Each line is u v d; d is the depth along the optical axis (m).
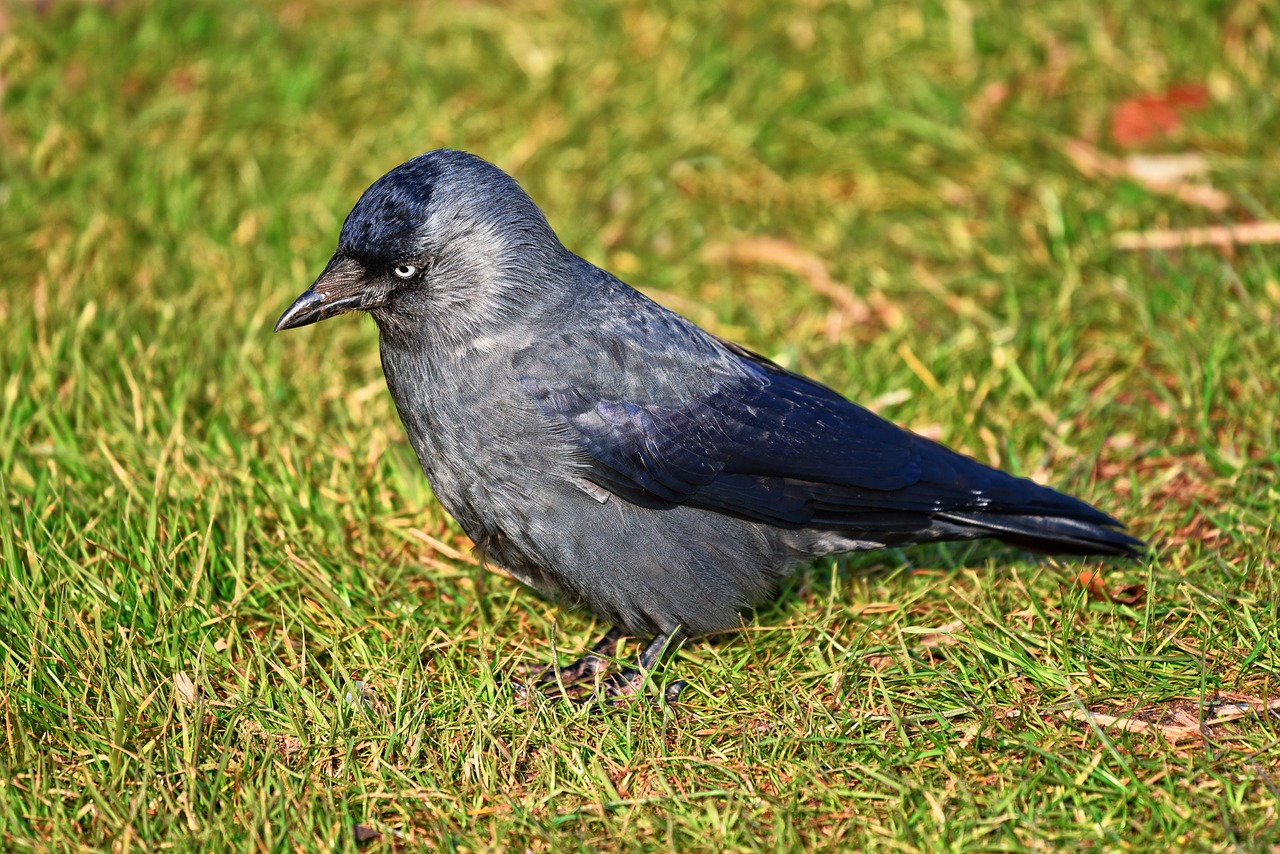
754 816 7.24
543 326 8.70
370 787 7.52
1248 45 14.30
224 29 15.49
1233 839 6.72
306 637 8.85
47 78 14.51
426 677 8.52
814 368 11.53
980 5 14.99
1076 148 13.65
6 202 13.03
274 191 13.51
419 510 10.09
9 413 10.27
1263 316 11.19
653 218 13.54
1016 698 8.01
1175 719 7.79
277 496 9.80
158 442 10.16
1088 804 7.16
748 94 14.59
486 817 7.38
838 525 9.02
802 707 8.12
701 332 9.18
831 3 15.45
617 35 15.40
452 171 8.62
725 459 8.79
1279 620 8.33
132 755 7.57
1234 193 12.77
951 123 14.02
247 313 11.78
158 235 12.80
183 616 8.63
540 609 9.46
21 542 8.97
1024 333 11.55
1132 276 11.98
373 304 8.66
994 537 9.27
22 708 7.93
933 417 10.87
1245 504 9.54
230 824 7.14
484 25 15.72
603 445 8.56
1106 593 9.07
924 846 6.94
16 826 7.09
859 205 13.66
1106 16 14.84
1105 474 10.37
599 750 7.80
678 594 8.86
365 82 14.90
